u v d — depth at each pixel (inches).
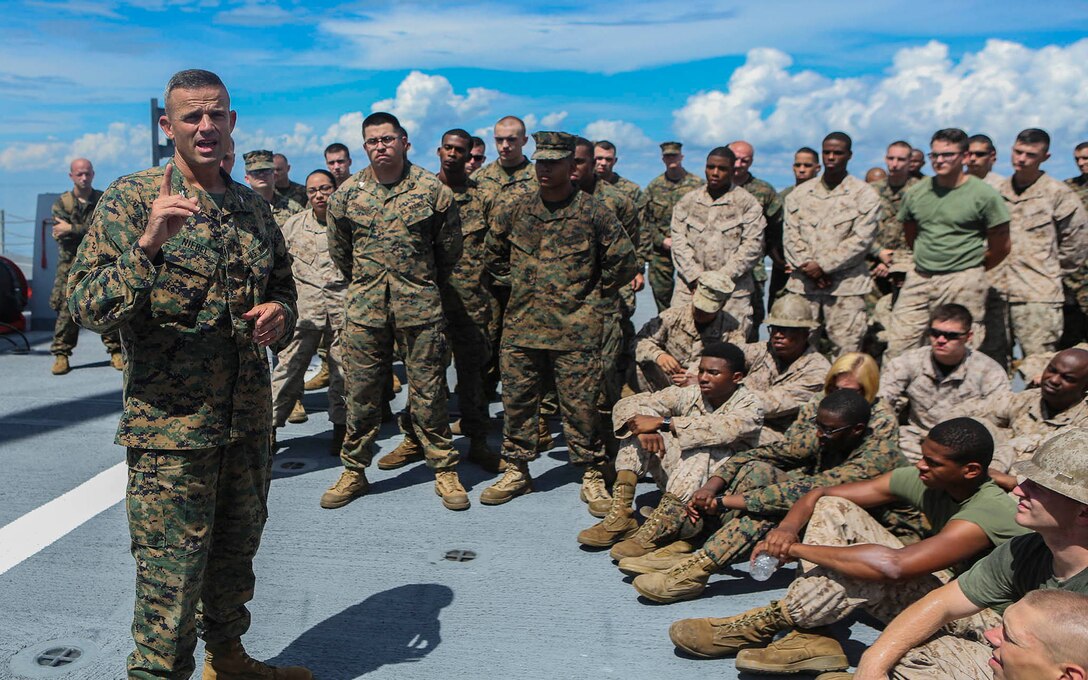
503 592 138.9
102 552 151.3
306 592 137.9
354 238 173.6
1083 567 81.8
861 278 239.6
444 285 199.8
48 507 172.7
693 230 239.1
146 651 94.7
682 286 243.0
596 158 294.4
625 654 120.0
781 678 114.0
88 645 119.3
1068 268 230.5
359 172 177.3
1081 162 279.0
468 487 191.3
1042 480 80.1
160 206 83.0
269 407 101.9
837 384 145.3
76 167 302.7
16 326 366.3
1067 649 59.6
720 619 119.0
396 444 221.3
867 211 233.1
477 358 202.8
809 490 129.3
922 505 118.3
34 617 127.1
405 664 116.5
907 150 298.7
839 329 241.3
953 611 93.7
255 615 130.0
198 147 90.4
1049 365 148.8
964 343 162.4
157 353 91.1
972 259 212.8
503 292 228.7
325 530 164.4
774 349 176.7
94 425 235.0
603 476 183.3
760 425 152.2
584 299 173.5
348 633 124.9
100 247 88.7
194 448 92.4
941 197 213.9
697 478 147.6
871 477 130.2
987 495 106.0
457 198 210.8
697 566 132.7
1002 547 92.4
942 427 107.1
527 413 180.9
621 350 212.8
